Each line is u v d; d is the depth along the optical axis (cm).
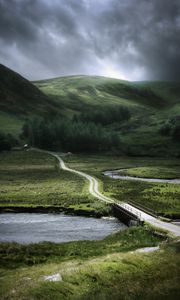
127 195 8719
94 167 16300
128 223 6084
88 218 6762
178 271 2216
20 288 2233
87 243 4472
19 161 17950
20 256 3731
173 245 3288
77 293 1989
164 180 12862
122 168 16525
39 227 5847
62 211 7294
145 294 1738
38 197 8356
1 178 11919
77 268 2567
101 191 9262
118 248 4009
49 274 2631
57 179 11762
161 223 5469
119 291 1841
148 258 2734
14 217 6731
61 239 5031
